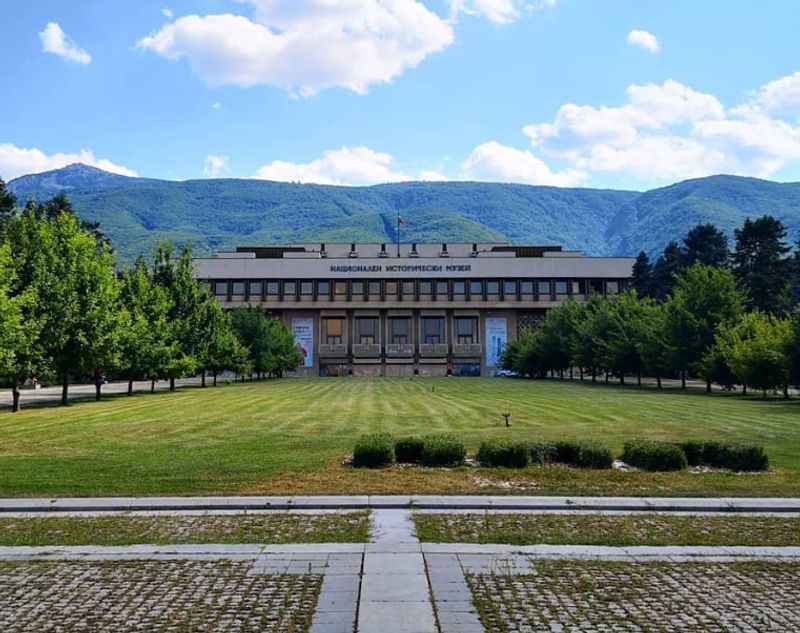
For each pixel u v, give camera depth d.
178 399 41.69
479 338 109.88
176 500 11.30
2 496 11.66
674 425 23.66
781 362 38.25
